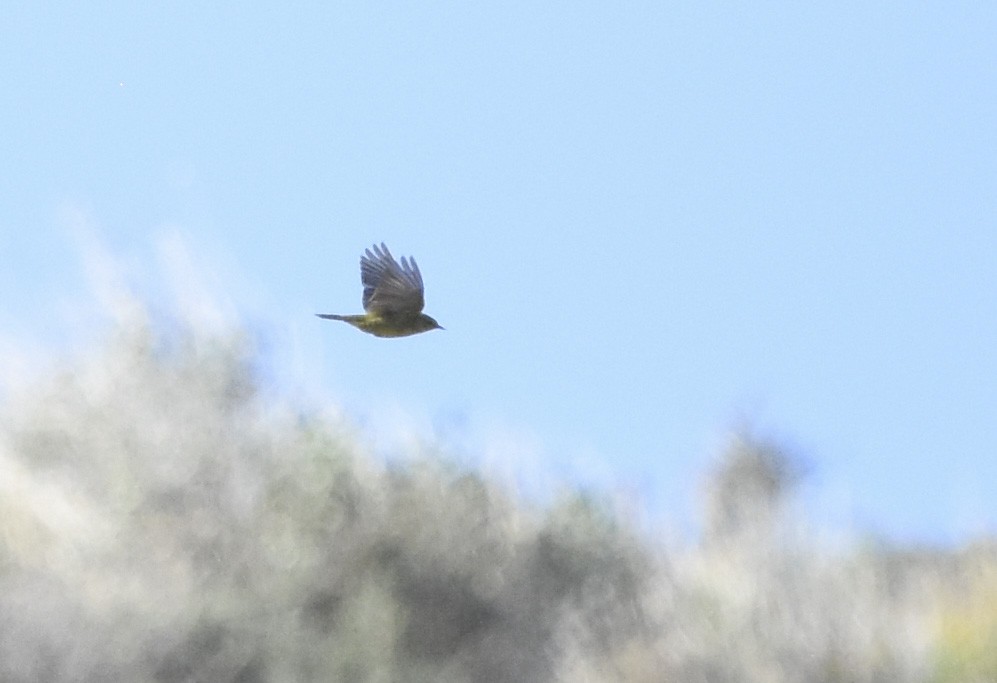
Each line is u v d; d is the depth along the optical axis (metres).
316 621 13.62
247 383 15.22
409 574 14.37
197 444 14.35
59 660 11.88
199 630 12.60
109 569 13.02
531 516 14.94
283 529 14.06
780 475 14.54
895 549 12.40
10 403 14.69
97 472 14.16
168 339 15.31
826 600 11.19
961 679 10.59
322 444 14.82
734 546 11.85
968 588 11.59
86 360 15.10
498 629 14.30
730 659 10.91
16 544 13.34
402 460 15.32
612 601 13.46
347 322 9.77
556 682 12.56
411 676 13.14
